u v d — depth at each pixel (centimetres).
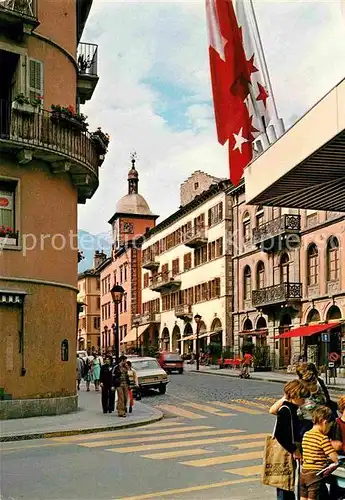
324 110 1145
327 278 4131
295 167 1275
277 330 4719
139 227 9088
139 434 1644
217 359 5600
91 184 2406
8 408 1975
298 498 716
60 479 1062
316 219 4288
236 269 5503
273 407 753
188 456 1269
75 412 2173
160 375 2958
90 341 10912
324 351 4109
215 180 6481
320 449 697
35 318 2086
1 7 2006
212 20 1409
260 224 5066
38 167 2148
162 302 7394
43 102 2173
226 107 1409
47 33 2209
